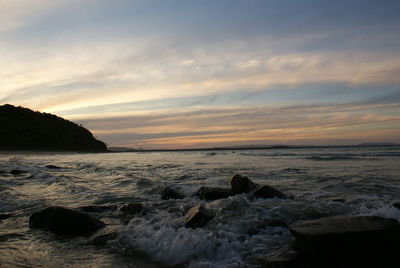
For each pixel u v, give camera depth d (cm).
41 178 1523
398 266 394
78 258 475
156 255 478
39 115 9100
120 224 664
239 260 441
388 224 448
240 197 756
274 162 2545
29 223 667
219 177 1430
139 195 1023
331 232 426
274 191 863
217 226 574
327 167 1911
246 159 3206
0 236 591
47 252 504
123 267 437
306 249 433
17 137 7388
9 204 888
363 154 3334
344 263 408
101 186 1262
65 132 9381
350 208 686
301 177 1395
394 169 1700
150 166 2333
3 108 8300
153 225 623
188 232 540
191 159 3544
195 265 430
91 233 604
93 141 10594
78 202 920
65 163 2852
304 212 653
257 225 579
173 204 839
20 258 475
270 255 448
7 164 2339
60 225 620
